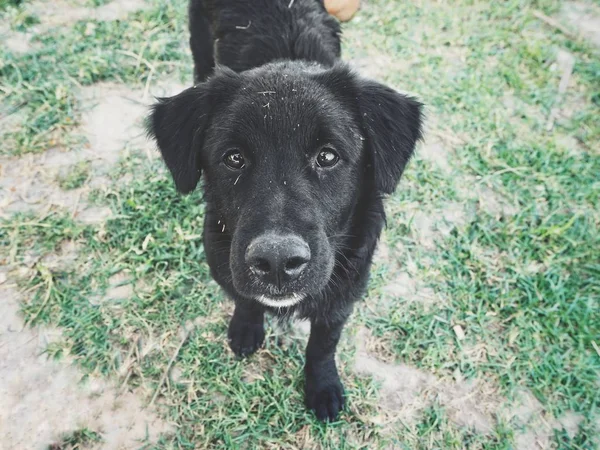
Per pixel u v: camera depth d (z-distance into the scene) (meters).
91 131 0.54
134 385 0.39
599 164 0.55
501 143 0.55
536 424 0.39
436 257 0.47
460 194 0.51
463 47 0.65
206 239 0.36
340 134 0.31
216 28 0.47
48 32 0.62
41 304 0.42
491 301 0.45
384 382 0.40
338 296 0.35
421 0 0.70
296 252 0.28
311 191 0.30
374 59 0.62
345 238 0.34
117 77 0.58
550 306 0.44
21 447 0.36
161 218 0.48
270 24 0.43
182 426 0.37
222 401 0.39
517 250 0.47
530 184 0.52
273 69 0.34
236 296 0.36
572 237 0.48
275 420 0.38
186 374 0.40
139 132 0.54
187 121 0.33
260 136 0.30
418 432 0.38
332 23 0.47
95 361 0.40
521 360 0.41
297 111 0.30
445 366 0.41
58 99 0.55
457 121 0.57
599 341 0.42
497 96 0.60
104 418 0.37
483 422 0.39
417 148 0.54
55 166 0.51
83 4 0.66
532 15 0.70
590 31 0.69
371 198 0.35
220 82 0.33
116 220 0.47
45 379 0.39
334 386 0.39
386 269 0.46
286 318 0.37
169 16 0.65
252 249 0.28
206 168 0.33
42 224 0.46
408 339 0.42
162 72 0.60
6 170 0.50
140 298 0.43
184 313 0.43
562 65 0.64
